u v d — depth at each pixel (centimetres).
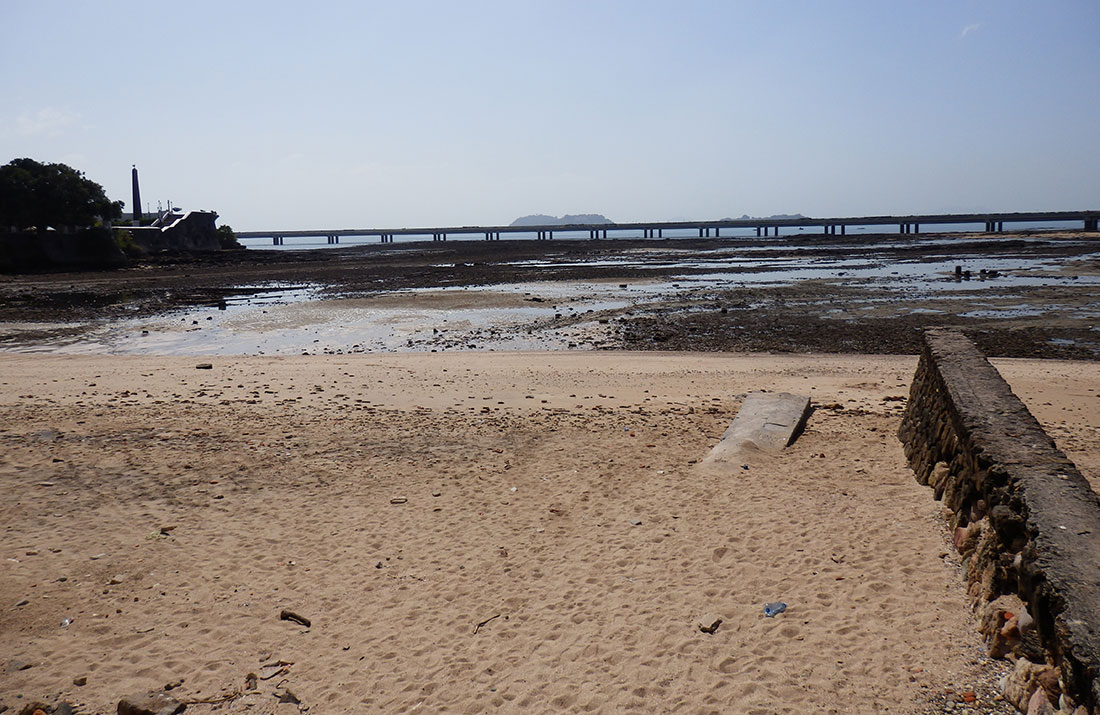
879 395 1530
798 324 2859
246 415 1345
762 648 519
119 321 3288
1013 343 2334
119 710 504
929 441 841
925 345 1030
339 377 1780
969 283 4244
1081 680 342
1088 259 6028
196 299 4169
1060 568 404
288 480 997
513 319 3188
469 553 756
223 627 620
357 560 748
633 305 3581
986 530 549
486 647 572
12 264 6631
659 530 770
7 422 1266
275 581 704
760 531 730
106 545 784
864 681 460
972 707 417
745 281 4744
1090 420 1294
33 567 727
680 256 8144
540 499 911
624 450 1113
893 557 626
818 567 634
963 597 535
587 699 488
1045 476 517
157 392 1585
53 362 2081
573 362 2056
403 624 619
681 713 460
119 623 628
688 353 2259
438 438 1202
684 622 573
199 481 988
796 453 1025
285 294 4466
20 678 548
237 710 507
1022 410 674
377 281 5297
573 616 605
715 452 1030
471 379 1766
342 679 542
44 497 914
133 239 9188
